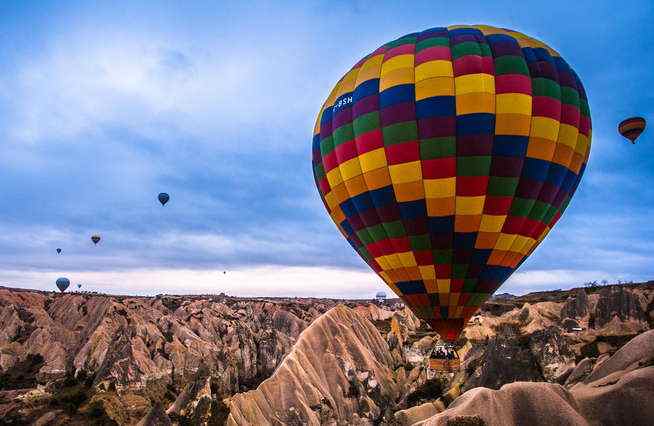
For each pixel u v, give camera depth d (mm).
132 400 61750
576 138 20047
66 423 55719
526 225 19766
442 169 18734
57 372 70438
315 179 24141
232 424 52156
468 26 21000
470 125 18500
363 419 59375
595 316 66062
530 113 18828
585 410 25297
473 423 24688
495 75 18984
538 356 52344
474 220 19109
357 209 21047
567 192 20578
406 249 19984
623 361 31172
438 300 20375
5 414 57125
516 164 18781
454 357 19984
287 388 58375
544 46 20578
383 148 19453
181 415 54438
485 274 19969
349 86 21359
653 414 23719
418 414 43688
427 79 19000
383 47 21625
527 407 25516
